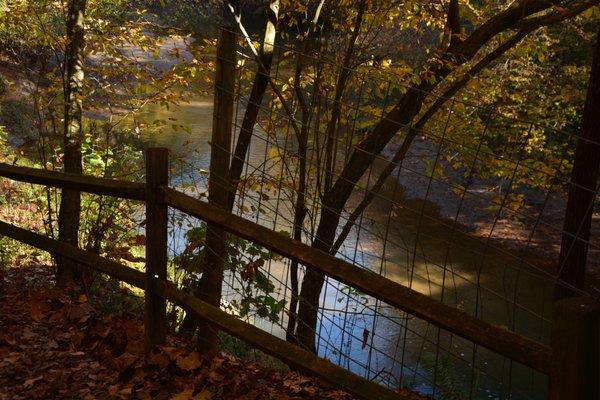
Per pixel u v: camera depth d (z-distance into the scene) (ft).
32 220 32.94
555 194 52.70
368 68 24.27
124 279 13.41
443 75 24.04
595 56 20.76
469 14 28.02
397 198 56.24
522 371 31.07
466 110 27.61
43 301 16.80
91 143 26.35
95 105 25.67
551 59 47.29
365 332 13.00
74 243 22.54
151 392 12.06
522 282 42.98
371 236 48.62
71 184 13.73
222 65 12.92
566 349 7.09
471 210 53.16
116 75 25.79
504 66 34.58
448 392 17.35
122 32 25.13
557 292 21.24
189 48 24.49
